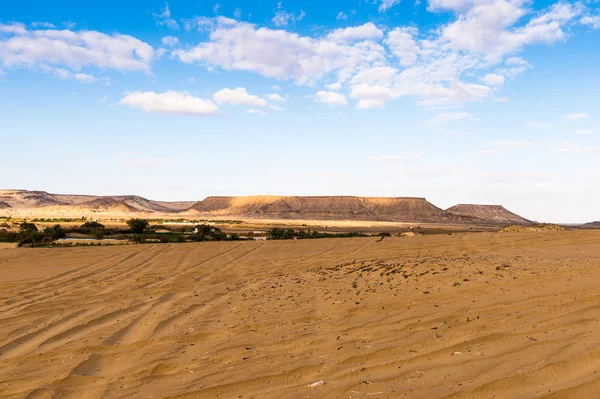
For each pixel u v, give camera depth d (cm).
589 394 495
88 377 748
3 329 1150
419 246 2941
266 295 1439
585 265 1445
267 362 734
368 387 577
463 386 547
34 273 2247
